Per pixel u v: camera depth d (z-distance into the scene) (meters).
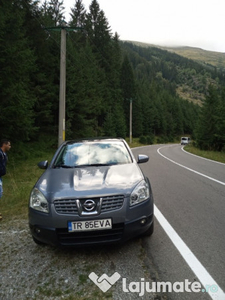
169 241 3.53
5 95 9.52
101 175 3.53
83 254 3.20
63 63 12.31
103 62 53.03
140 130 68.31
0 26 9.20
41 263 3.00
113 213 2.96
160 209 5.09
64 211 2.96
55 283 2.58
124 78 66.50
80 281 2.61
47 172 3.92
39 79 18.23
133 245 3.42
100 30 52.41
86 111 23.73
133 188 3.20
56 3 29.89
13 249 3.39
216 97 40.44
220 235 3.73
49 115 19.69
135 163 4.23
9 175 9.48
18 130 11.09
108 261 3.00
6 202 5.80
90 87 34.06
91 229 2.92
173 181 8.33
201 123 40.81
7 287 2.53
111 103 51.34
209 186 7.47
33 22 18.44
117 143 4.98
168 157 19.25
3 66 9.58
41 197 3.14
